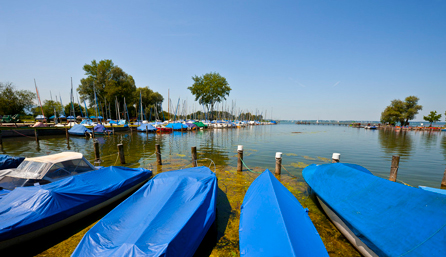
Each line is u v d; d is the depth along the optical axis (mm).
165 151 19953
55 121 43688
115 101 58750
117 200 7738
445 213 3949
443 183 10352
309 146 24484
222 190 9445
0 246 4602
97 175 7605
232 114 84375
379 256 4332
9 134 25906
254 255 4172
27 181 6949
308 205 8023
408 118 68312
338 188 6582
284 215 4961
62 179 7289
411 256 3719
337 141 30281
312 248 4191
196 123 54031
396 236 4184
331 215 6426
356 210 5410
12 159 9953
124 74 60531
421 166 14758
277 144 26078
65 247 5297
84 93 58531
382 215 4801
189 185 6391
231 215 7172
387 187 5316
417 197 4535
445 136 40969
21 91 47031
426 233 3896
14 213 5113
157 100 88312
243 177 11406
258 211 5641
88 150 19906
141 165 14102
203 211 5473
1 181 7137
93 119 61031
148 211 5148
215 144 25609
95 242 4164
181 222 4684
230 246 5531
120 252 3771
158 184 6469
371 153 20000
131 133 39250
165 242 3980
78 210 6188
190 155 17875
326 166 8086
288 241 4039
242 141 29188
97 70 58594
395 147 24188
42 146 22297
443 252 3535
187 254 4312
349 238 5512
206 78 68062
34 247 5234
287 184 10391
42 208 5383
